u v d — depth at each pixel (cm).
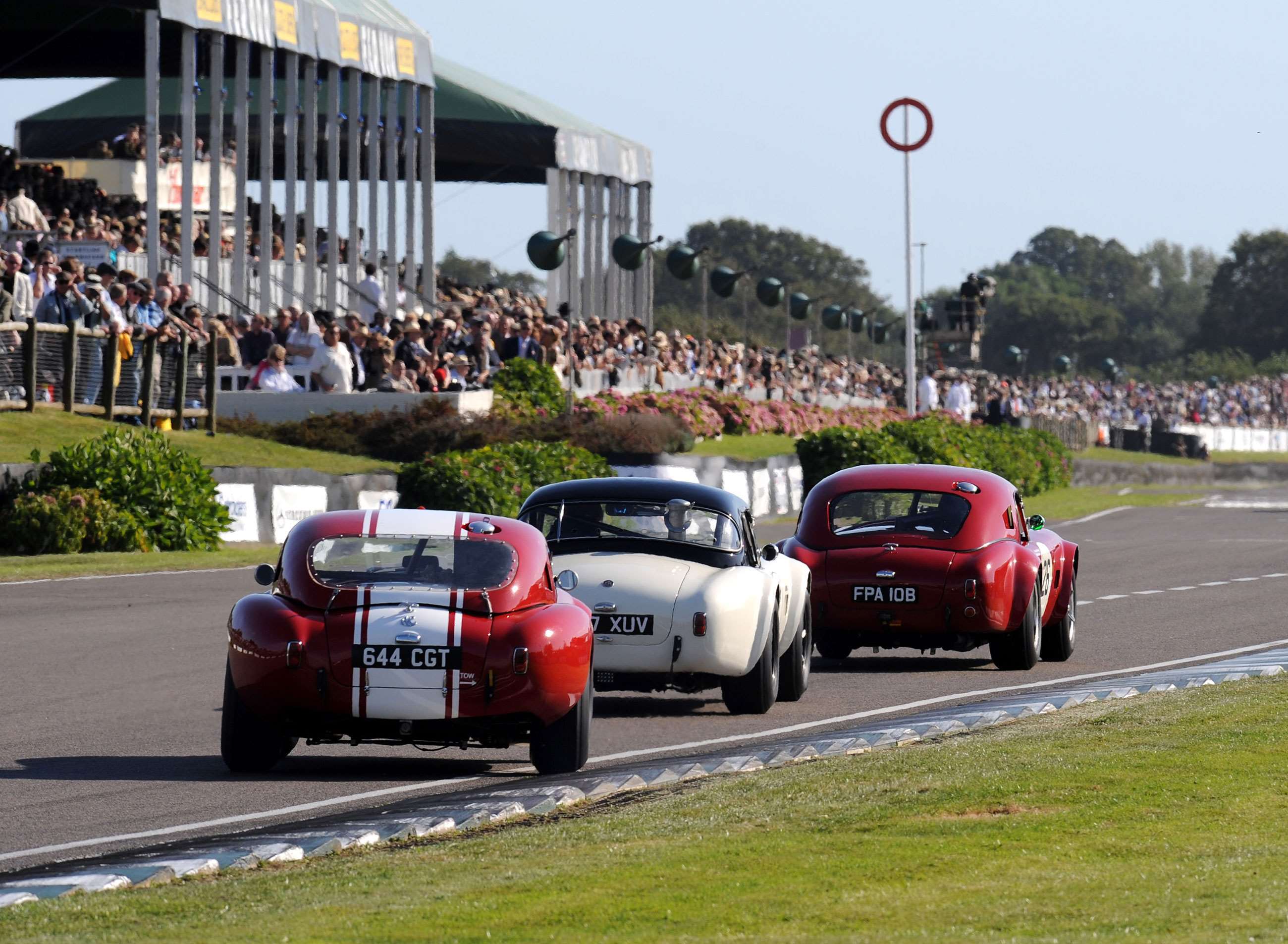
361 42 13000
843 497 4475
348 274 13088
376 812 2483
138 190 13800
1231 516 12369
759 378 16038
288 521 8006
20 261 8331
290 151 12444
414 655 2778
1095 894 1748
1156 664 4569
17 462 7238
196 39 11519
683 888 1830
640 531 3631
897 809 2275
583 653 2867
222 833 2403
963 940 1572
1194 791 2347
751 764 2866
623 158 17888
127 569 6556
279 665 2788
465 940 1634
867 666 4591
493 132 16100
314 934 1667
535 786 2692
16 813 2538
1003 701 3603
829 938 1599
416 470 8781
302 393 9894
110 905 1831
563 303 15200
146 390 8681
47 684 3966
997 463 14388
